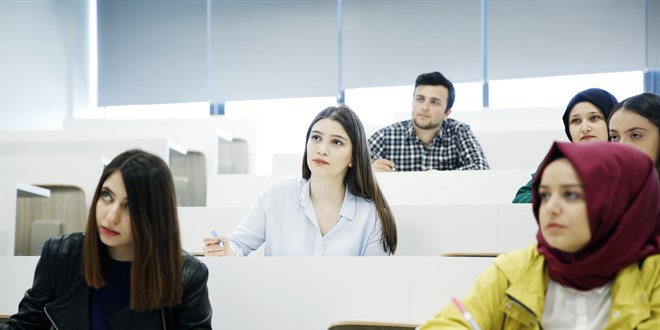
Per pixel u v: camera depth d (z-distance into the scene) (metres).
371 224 2.06
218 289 1.77
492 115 3.94
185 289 1.52
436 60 5.52
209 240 1.91
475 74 5.45
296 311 1.72
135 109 5.87
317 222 2.08
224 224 2.31
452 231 2.07
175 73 5.84
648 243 1.23
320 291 1.72
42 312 1.55
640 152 1.22
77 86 5.61
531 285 1.25
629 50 5.22
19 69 4.98
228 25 5.84
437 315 1.30
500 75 5.41
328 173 2.05
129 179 1.46
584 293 1.23
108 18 5.88
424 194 2.56
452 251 2.06
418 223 2.10
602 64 5.27
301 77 5.73
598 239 1.19
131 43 5.88
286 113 5.72
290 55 5.75
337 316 1.70
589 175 1.17
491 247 2.03
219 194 2.80
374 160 3.25
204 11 5.86
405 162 3.27
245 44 5.81
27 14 5.10
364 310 1.69
